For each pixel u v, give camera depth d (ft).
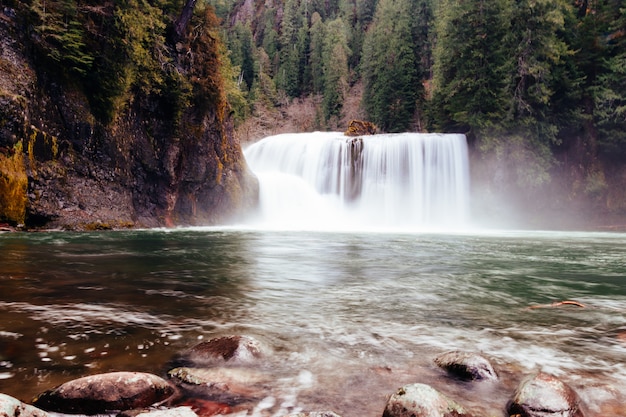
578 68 103.50
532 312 15.66
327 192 106.32
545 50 94.63
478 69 99.71
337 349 11.06
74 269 23.54
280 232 64.49
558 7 94.84
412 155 100.89
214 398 8.05
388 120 187.42
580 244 51.78
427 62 233.96
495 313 15.43
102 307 14.82
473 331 13.01
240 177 84.94
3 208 44.68
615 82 97.19
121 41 56.03
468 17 100.89
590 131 100.94
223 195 79.30
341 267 27.37
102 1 56.03
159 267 25.41
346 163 105.81
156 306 15.30
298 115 297.74
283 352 10.72
